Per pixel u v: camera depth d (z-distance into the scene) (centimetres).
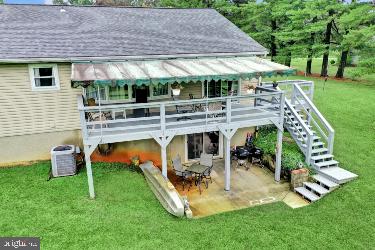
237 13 4581
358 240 1216
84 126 1372
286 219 1356
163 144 1527
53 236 1173
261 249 1161
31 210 1320
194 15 2464
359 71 3294
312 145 1762
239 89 2148
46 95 1714
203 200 1539
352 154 1917
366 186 1574
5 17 1919
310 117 1969
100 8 2291
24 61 1560
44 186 1509
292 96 2084
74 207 1355
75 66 1598
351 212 1391
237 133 2106
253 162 1959
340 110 2738
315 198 1511
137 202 1430
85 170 1697
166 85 1938
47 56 1593
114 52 1711
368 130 2286
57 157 1581
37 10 2088
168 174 1831
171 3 4519
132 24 2125
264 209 1446
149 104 1461
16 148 1736
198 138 2002
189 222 1321
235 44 2052
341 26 3806
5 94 1645
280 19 4503
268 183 1717
